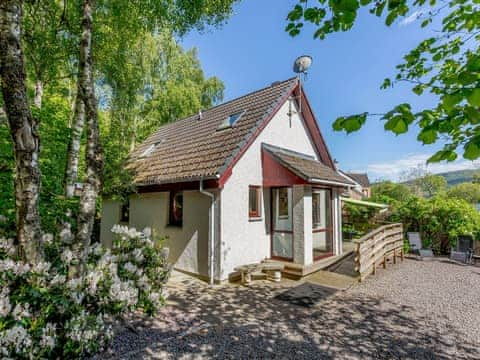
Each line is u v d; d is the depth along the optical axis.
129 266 4.38
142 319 4.68
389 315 5.03
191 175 7.13
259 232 8.23
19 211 3.27
